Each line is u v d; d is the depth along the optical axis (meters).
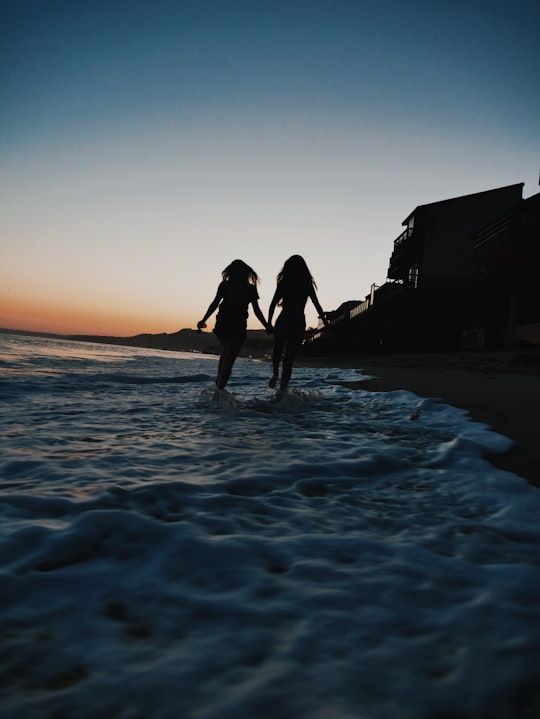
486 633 1.10
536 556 1.56
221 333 5.57
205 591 1.28
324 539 1.65
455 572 1.42
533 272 21.77
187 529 1.69
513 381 7.95
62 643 1.04
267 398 5.93
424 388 6.66
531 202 20.19
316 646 1.04
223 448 3.05
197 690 0.90
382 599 1.25
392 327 27.83
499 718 0.86
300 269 5.71
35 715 0.83
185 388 7.51
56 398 5.68
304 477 2.46
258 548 1.56
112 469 2.48
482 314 27.25
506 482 2.38
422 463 2.79
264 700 0.88
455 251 28.30
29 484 2.18
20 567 1.37
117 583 1.31
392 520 1.88
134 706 0.86
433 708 0.87
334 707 0.86
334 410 4.95
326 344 29.00
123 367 13.34
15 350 18.33
